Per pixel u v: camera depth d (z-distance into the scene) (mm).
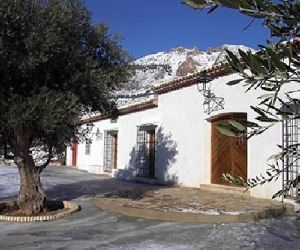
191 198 10961
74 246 6934
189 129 14078
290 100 2156
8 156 10203
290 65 1849
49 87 9203
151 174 17219
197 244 6793
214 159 13078
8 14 7930
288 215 8852
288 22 1853
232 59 2012
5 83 8797
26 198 9719
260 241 6859
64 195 13133
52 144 10031
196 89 13711
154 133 17156
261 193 10578
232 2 1754
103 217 9352
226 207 9266
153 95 16688
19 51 8406
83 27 9594
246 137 2252
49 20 8664
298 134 9547
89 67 9375
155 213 8883
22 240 7445
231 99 11969
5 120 8359
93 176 20719
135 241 7145
